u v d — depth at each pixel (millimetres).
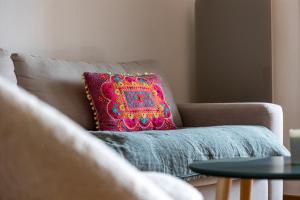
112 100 2166
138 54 3080
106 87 2188
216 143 1870
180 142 1755
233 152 1916
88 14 2791
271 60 2971
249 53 3053
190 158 1740
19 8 2455
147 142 1661
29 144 385
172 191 655
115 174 395
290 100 3018
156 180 682
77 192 385
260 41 3014
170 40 3281
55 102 2145
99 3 2854
